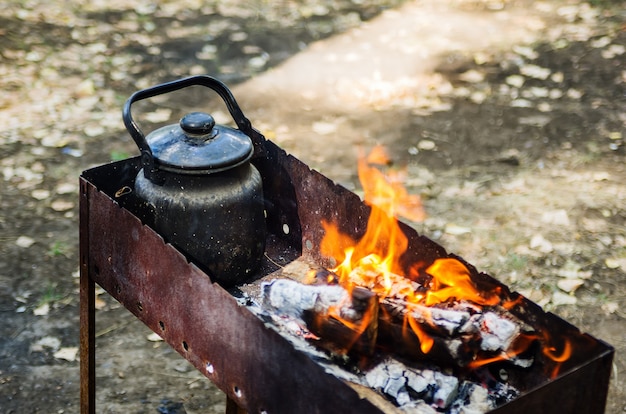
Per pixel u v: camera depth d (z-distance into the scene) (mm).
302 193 2957
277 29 7250
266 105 6031
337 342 2346
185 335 2523
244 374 2354
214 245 2639
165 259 2477
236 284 2773
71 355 3873
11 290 4254
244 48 6879
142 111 5926
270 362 2244
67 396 3656
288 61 6688
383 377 2295
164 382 3768
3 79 6215
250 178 2689
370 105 6043
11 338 3957
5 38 6777
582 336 2186
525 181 5168
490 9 7750
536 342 2303
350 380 2297
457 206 4914
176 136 2619
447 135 5668
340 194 2822
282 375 2223
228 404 3189
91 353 2980
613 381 3748
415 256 2639
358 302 2281
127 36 7000
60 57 6594
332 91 6242
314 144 5547
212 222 2604
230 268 2699
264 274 2869
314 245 2984
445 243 4582
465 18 7547
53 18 7207
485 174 5242
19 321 4062
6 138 5516
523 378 2346
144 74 6426
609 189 5094
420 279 2641
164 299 2547
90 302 2895
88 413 3080
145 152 2539
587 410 2174
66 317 4109
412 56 6789
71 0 7590
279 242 3084
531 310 2318
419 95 6184
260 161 3041
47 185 5094
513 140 5617
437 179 5180
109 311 4188
